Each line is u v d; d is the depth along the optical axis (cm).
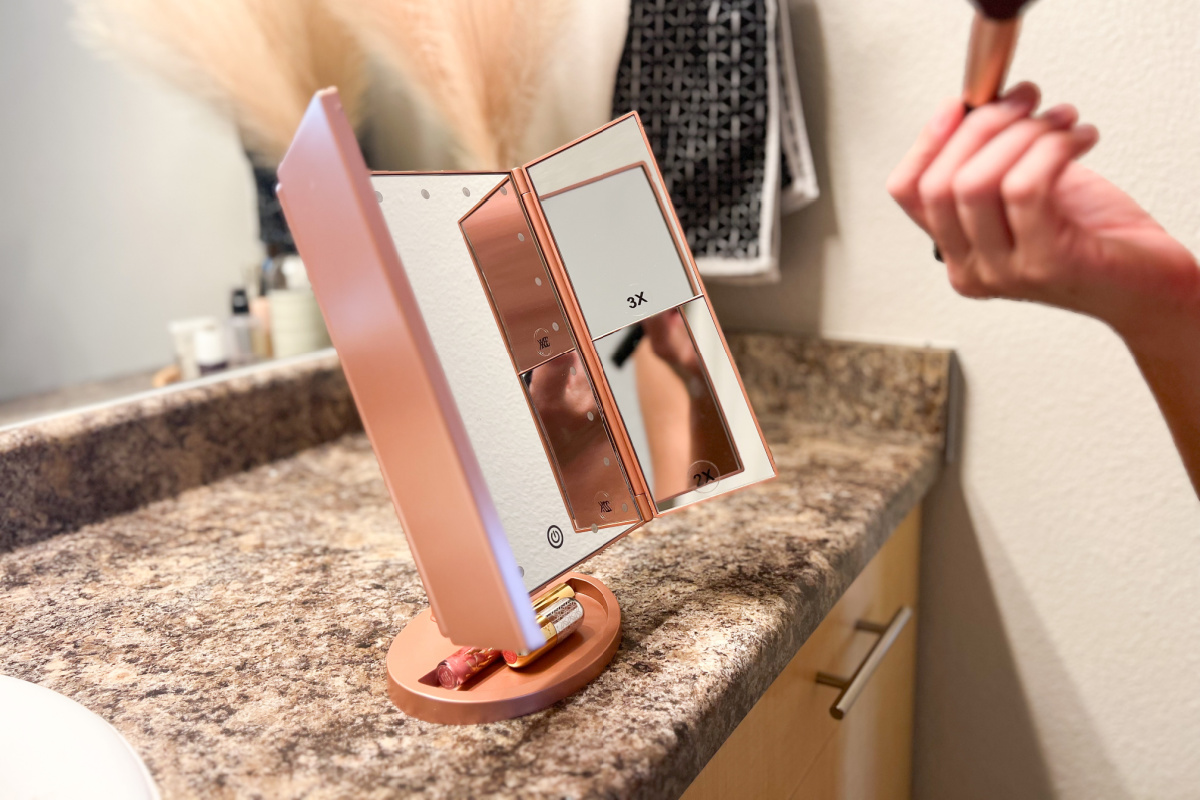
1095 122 75
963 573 91
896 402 90
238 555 66
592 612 52
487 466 44
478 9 75
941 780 97
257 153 100
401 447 37
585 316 49
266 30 89
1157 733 83
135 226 107
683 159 88
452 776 37
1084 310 40
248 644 51
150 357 111
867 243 90
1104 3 73
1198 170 71
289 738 41
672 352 52
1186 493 77
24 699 44
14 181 96
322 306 37
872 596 75
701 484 53
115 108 103
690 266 53
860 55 85
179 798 36
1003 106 34
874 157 87
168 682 47
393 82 105
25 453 69
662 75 87
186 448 81
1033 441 84
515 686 43
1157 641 81
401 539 69
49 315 100
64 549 68
